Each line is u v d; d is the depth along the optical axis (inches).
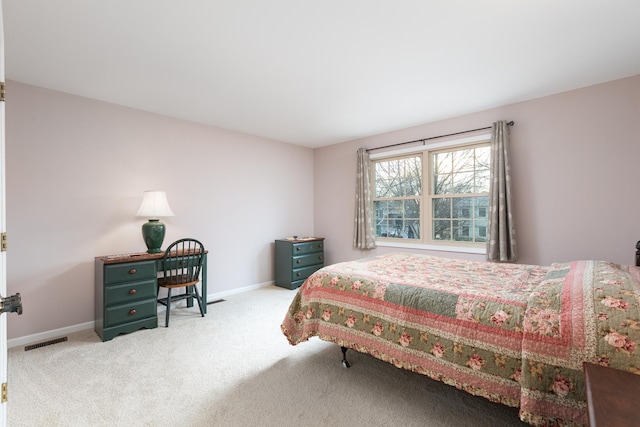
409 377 79.8
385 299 72.2
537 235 120.0
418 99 121.0
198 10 67.7
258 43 81.2
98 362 87.7
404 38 79.2
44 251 106.4
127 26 73.4
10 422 61.9
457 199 147.0
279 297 155.7
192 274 126.3
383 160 174.4
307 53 86.4
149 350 95.6
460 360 58.3
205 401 69.4
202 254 128.0
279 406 67.6
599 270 64.2
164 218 137.4
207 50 84.5
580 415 44.0
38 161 105.5
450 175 149.0
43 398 70.1
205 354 93.0
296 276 172.9
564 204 114.3
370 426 61.0
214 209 155.3
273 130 164.4
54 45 81.3
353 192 183.9
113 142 122.6
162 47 82.8
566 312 49.6
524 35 77.7
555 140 115.9
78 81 102.7
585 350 44.8
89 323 115.3
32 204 104.3
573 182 112.4
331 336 81.0
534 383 47.9
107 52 85.1
